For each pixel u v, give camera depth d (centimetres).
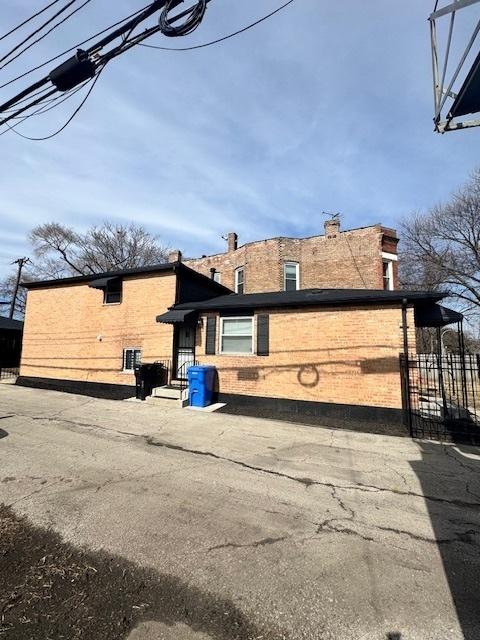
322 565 286
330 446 627
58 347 1397
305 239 1905
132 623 223
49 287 1462
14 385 1374
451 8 355
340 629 221
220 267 2255
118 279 1284
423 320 926
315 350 921
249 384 995
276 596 249
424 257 2367
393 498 416
